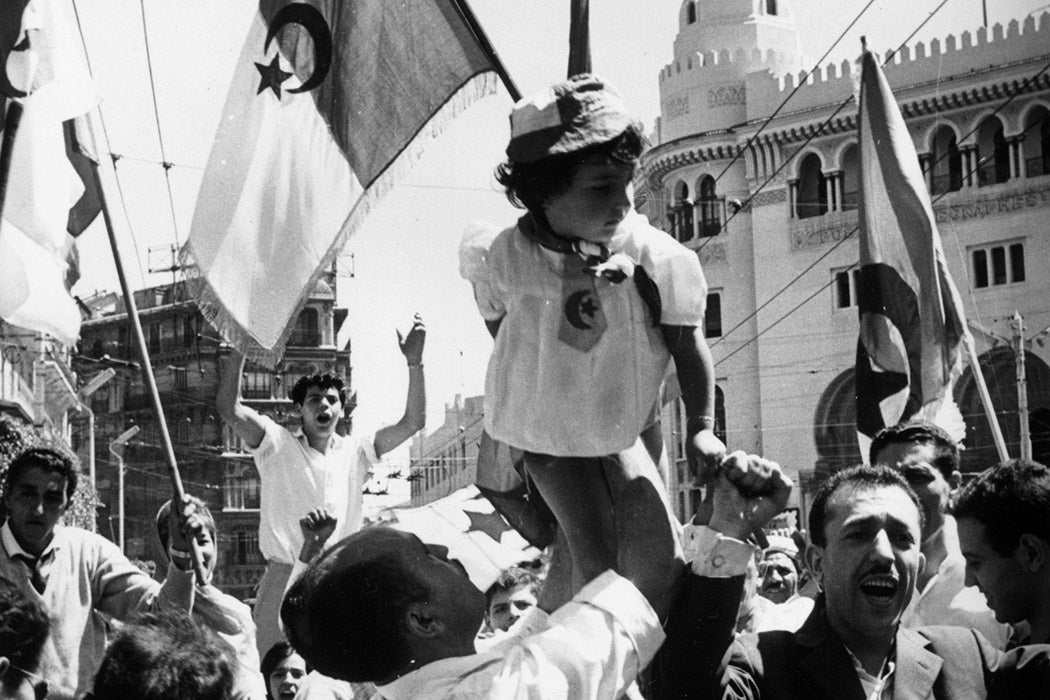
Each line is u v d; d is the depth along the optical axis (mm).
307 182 5633
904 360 6988
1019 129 49750
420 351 6883
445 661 2887
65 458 5449
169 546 5648
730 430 54344
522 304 3426
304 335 43344
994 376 48906
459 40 5328
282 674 6043
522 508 3715
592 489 3369
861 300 7113
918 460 5031
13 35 5957
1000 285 49750
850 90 52500
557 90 3240
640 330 3406
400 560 2926
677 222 56469
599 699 2695
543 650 2715
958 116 50812
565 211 3262
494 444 3705
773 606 6383
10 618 3939
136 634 3416
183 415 53344
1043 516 3932
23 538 5375
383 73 5500
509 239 3457
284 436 6805
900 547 3562
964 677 3588
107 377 33156
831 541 3562
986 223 50156
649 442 3584
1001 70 49625
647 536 3086
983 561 4008
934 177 51125
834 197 52969
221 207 5754
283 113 5668
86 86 6082
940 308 6980
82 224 6797
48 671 5305
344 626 2895
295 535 6691
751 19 55438
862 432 7004
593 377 3367
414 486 21578
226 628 5945
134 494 54219
